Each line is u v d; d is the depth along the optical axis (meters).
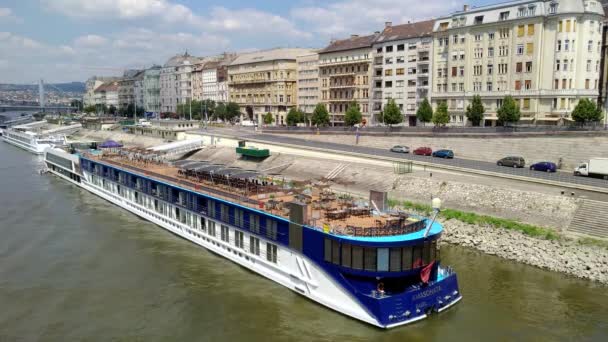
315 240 26.06
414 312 24.27
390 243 23.58
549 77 67.44
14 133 121.75
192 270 32.62
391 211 29.56
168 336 24.44
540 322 24.77
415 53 90.94
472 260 33.91
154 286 30.22
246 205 31.80
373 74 100.00
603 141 52.59
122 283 30.78
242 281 30.58
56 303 28.22
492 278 30.52
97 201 53.38
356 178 55.81
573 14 65.12
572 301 27.19
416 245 24.31
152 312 26.95
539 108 68.38
